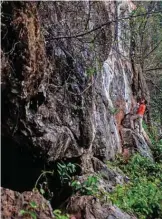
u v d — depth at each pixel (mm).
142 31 15320
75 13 6746
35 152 6516
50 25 6391
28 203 5352
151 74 17984
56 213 5781
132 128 12555
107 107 10047
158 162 12898
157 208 8156
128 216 6922
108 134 9875
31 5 5418
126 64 13695
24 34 5270
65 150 7051
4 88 5438
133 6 13664
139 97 14891
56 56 6637
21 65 5344
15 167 6648
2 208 5090
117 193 7746
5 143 6293
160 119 18031
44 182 6520
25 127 6051
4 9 5160
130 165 10695
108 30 7559
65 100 6871
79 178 7215
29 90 5641
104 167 8773
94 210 6449
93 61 7164
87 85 7137
